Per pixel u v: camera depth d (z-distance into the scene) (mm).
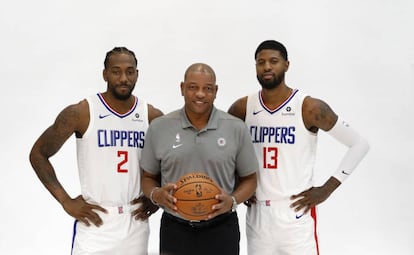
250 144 2391
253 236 2615
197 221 2318
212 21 3740
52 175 2506
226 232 2357
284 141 2555
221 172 2332
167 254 2395
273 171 2568
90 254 2441
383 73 3701
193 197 2125
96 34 3691
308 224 2561
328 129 2553
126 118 2535
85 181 2502
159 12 3727
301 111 2551
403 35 3656
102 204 2486
